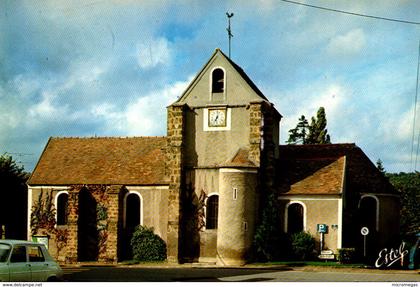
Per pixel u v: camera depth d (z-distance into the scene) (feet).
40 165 137.80
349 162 134.82
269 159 120.98
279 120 138.72
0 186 148.15
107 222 126.62
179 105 123.13
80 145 142.20
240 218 114.01
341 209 116.16
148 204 126.82
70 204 126.72
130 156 135.54
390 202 129.80
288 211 120.57
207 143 122.83
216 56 124.88
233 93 122.52
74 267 114.01
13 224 149.59
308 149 141.18
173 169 121.80
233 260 112.98
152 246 124.16
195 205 122.01
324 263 109.29
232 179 115.03
